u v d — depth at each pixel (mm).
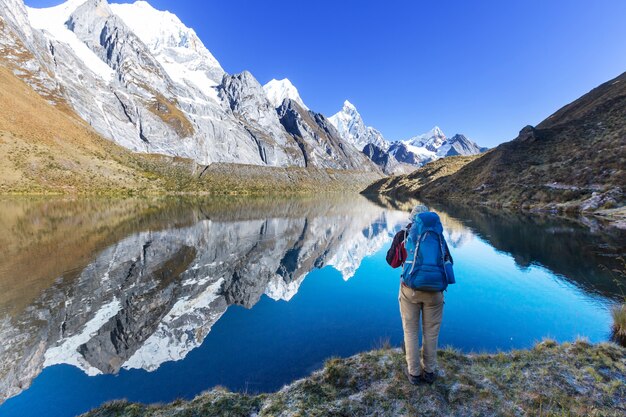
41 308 13281
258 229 38562
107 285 16297
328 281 17719
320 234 36156
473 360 6203
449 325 10719
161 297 14922
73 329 11492
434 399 4879
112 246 25172
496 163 75188
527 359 6180
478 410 4648
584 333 9703
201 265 21141
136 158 157000
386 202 92375
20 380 8359
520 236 27781
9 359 9422
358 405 4852
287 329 11203
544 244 24016
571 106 100500
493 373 5676
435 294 4789
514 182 62406
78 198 76000
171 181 143625
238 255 24750
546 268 17672
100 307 13570
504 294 13766
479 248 23875
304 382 5672
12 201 59500
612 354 6250
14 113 108625
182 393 7730
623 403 4812
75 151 115125
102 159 125562
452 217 43094
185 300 14609
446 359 6152
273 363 8930
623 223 30781
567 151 59844
